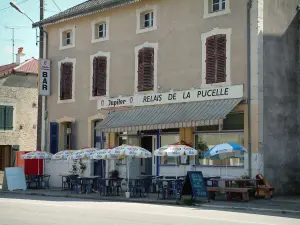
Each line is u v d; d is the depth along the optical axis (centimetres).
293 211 1521
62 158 2341
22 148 3591
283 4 2111
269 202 1789
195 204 1766
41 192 2436
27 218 1346
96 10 2589
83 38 2719
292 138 2102
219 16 2109
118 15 2550
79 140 2697
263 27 2008
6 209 1603
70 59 2775
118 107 2497
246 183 1909
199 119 2006
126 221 1273
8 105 3534
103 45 2611
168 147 1939
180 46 2255
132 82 2453
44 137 2883
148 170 2397
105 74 2588
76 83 2736
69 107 2759
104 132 2462
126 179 2184
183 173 2206
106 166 2547
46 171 2847
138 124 2262
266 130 1986
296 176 2102
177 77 2255
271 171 1992
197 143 2167
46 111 2886
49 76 2869
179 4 2275
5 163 3528
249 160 1959
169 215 1416
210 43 2131
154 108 2317
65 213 1471
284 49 2098
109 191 2255
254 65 1975
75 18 2742
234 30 2052
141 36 2428
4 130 3506
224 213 1495
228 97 2047
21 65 3709
